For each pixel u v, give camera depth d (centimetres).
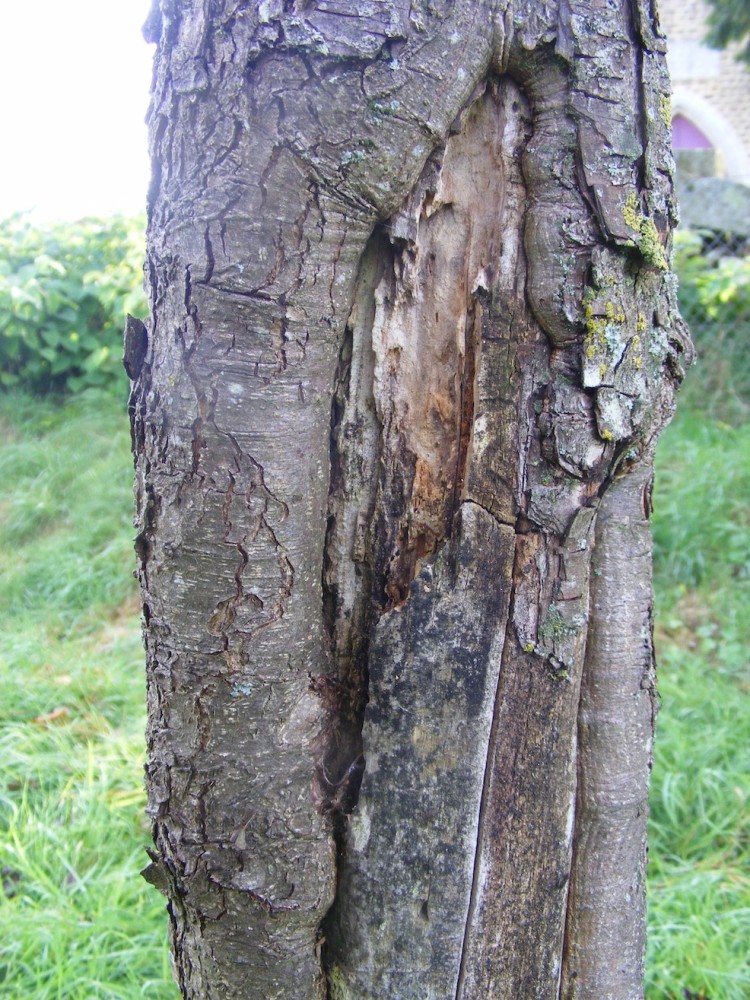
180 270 47
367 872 53
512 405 50
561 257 48
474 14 45
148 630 52
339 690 55
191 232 47
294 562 50
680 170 255
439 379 52
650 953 86
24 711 129
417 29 45
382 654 52
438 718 52
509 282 49
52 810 106
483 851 53
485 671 52
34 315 230
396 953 54
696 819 106
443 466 53
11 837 101
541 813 54
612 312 49
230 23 45
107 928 88
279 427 48
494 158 50
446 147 49
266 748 51
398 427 53
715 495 168
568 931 58
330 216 46
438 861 53
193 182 46
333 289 48
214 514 48
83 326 238
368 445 53
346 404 53
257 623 50
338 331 49
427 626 51
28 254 239
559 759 54
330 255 47
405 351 52
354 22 44
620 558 55
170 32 47
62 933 86
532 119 49
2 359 244
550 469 50
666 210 51
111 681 135
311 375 49
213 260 46
